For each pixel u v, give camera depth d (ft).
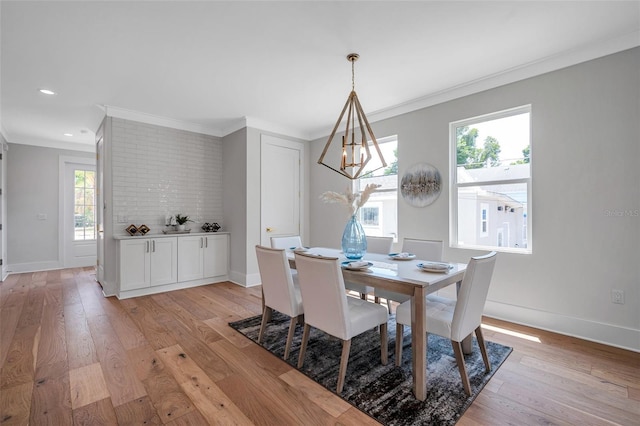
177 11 6.71
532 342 8.27
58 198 18.44
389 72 9.68
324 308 6.35
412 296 5.93
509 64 9.19
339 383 6.06
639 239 7.68
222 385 6.33
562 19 7.04
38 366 7.05
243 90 11.09
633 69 7.68
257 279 14.88
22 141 17.30
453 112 11.07
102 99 11.87
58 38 7.66
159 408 5.59
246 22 7.13
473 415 5.36
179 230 14.48
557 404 5.65
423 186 11.85
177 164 14.94
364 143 7.80
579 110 8.48
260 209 15.03
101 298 12.51
